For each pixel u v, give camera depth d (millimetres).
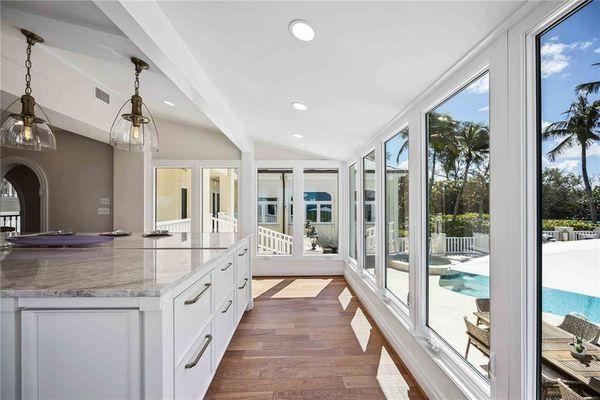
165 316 1175
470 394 1487
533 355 1162
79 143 5047
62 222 5012
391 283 2975
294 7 1401
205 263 1623
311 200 5352
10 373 1114
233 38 1816
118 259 1723
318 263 5266
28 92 2285
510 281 1235
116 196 4973
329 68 1952
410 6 1219
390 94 2125
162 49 1723
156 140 2684
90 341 1127
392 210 2967
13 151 4910
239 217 5020
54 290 1105
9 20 1872
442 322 1941
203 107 2660
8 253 1936
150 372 1131
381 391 1995
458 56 1506
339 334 2857
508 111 1241
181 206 5340
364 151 3881
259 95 2773
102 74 3533
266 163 5281
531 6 1093
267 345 2631
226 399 1914
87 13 1676
